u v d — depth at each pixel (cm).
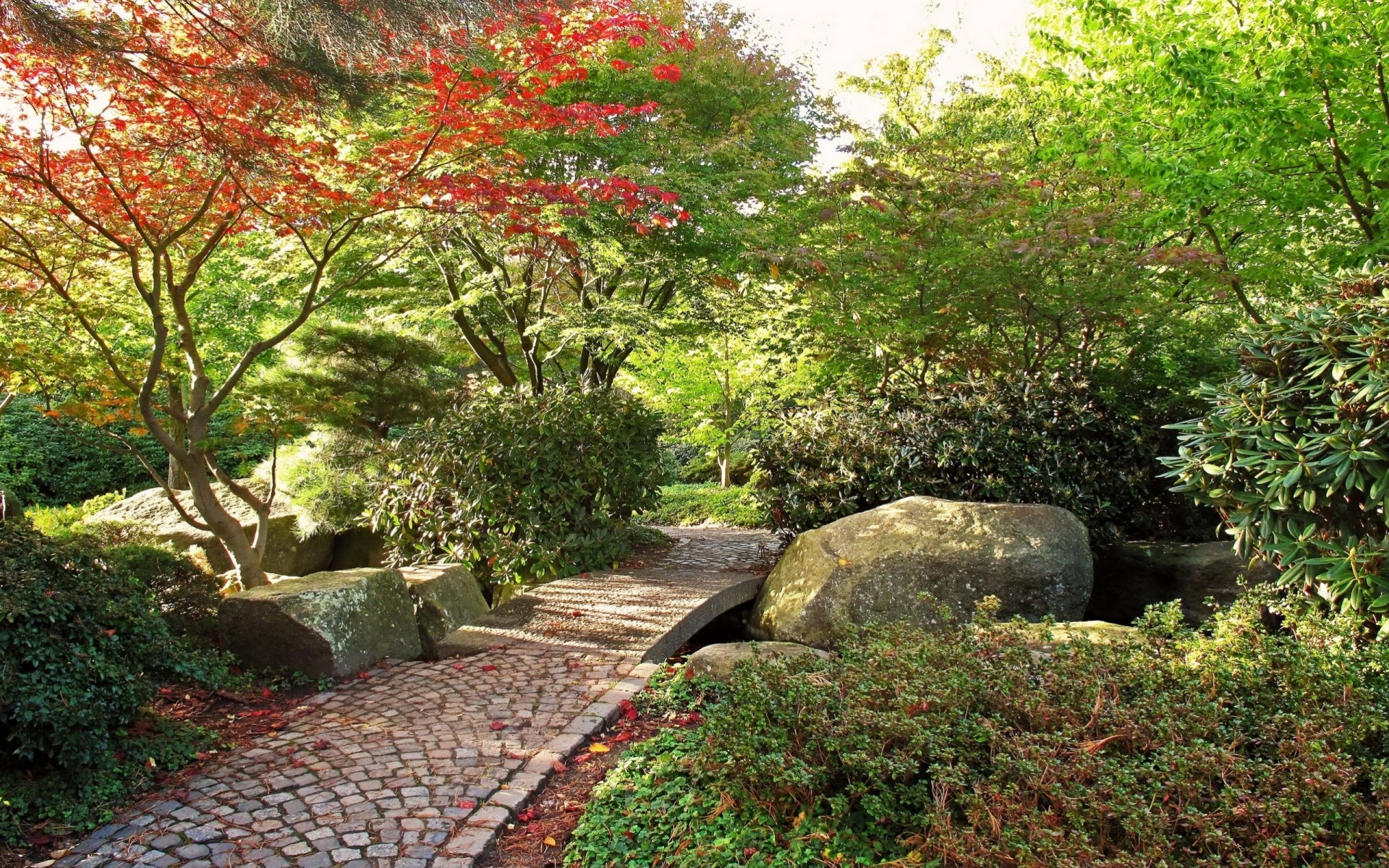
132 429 662
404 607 540
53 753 323
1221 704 309
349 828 309
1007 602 541
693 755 344
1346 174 732
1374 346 365
